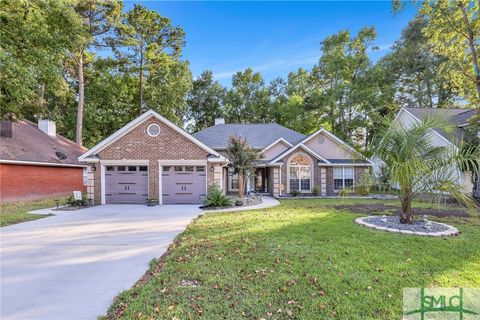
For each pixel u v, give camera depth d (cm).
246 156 1711
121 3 2894
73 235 805
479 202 1212
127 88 3462
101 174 1536
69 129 3359
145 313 359
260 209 1271
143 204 1517
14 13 1441
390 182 862
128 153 1535
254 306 370
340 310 356
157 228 892
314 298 389
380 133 904
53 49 1595
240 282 445
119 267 544
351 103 3102
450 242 650
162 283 450
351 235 721
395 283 432
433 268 491
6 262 577
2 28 1405
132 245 698
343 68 3256
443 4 1542
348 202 1505
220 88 4550
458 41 1650
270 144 2191
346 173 2020
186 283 449
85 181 2495
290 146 2180
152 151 1536
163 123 1541
